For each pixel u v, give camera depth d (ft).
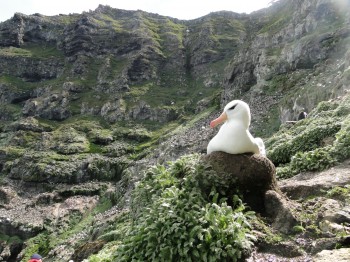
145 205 26.45
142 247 22.07
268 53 176.65
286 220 23.18
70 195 157.38
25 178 179.42
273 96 145.59
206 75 297.33
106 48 329.11
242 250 20.66
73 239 96.68
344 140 35.60
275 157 47.06
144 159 155.94
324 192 27.32
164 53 329.31
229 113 25.26
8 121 272.51
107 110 252.62
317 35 151.33
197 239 20.80
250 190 24.84
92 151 203.21
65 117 257.14
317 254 19.02
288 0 260.62
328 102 60.39
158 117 244.01
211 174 24.30
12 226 130.93
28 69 329.31
